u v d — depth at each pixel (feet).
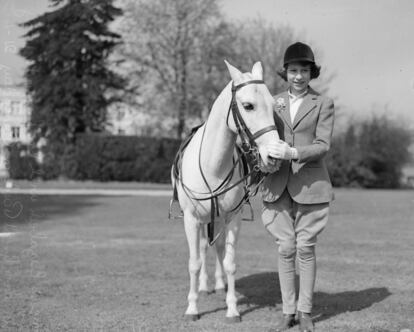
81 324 15.60
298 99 15.31
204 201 15.47
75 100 117.50
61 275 22.72
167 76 112.06
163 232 37.47
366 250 29.30
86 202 60.23
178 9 107.65
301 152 13.75
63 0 115.34
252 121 13.43
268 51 107.04
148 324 15.55
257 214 47.73
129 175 106.01
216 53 109.60
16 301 18.34
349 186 111.65
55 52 115.55
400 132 113.09
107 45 118.83
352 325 15.25
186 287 20.49
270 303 18.04
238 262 25.90
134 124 122.93
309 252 14.70
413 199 69.87
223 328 15.06
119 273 23.12
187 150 16.70
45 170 106.93
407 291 19.65
